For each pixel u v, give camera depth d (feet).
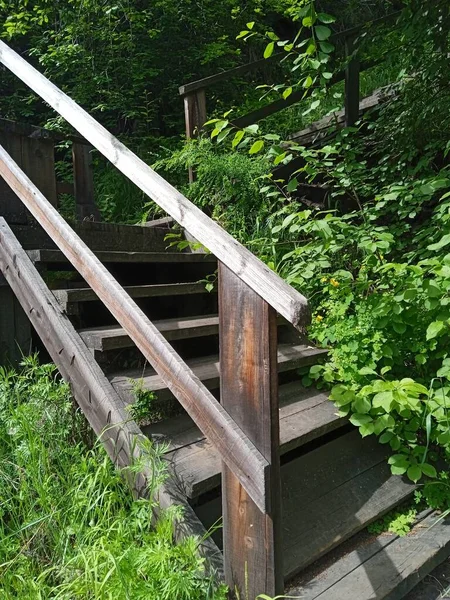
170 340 7.39
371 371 7.35
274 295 3.84
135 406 5.79
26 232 8.75
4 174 7.61
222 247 4.32
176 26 22.33
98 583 4.34
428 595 5.59
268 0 24.45
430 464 7.27
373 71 20.15
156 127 22.38
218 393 7.06
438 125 11.87
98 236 9.46
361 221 13.20
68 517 5.26
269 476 4.08
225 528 4.71
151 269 10.73
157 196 5.01
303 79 10.53
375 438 7.64
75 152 11.96
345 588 5.15
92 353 6.46
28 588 4.63
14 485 5.82
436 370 8.02
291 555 5.32
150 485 5.04
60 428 6.29
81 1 20.44
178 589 4.20
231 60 24.16
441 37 11.08
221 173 12.35
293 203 11.00
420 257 9.21
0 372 7.23
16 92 21.98
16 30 20.80
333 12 26.91
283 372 8.57
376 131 13.66
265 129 18.90
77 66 21.01
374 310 7.50
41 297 6.86
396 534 6.20
